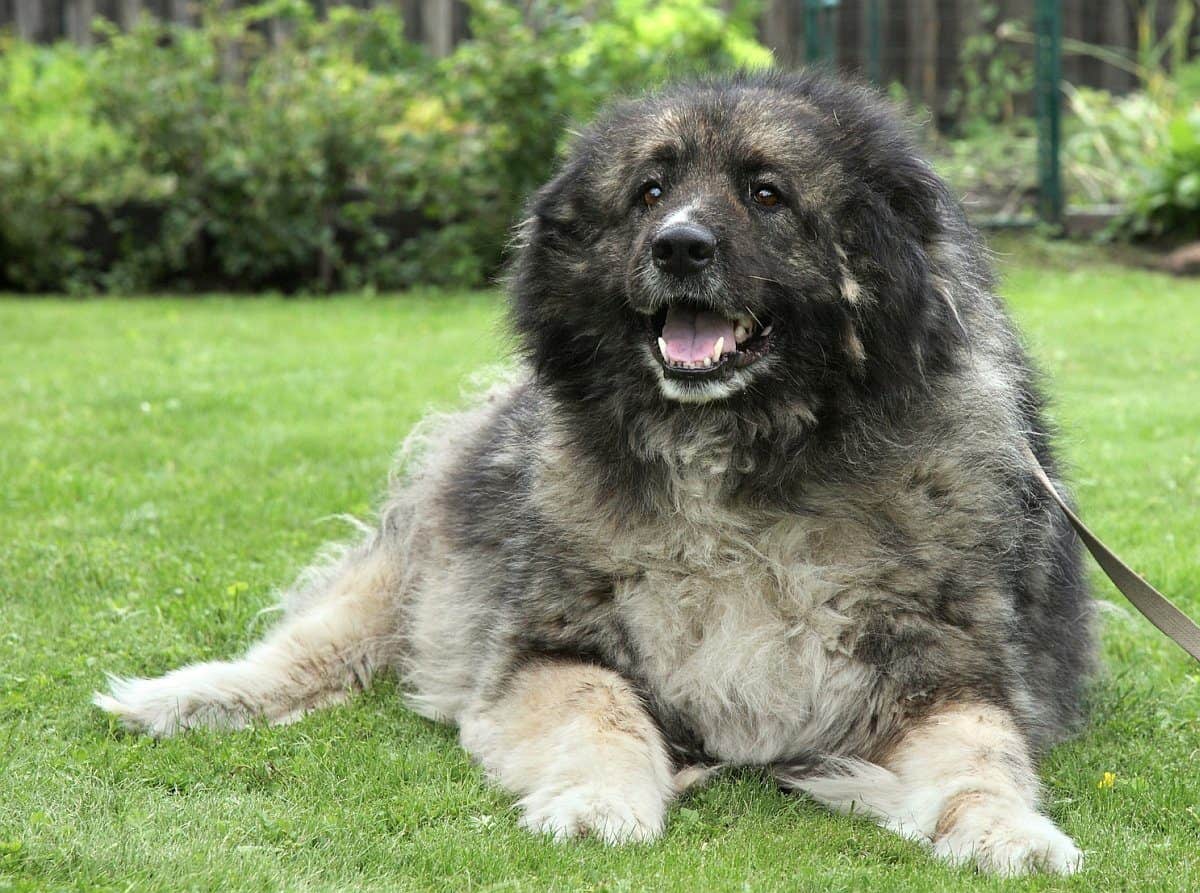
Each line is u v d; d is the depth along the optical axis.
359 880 3.98
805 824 4.49
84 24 21.33
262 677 5.70
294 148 17.41
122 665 5.90
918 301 4.90
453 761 4.95
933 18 21.44
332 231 18.06
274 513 8.35
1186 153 17.89
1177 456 9.70
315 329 15.09
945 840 4.25
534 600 5.03
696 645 4.91
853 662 4.81
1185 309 15.12
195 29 21.06
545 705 4.76
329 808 4.49
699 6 18.67
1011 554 4.94
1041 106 18.17
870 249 4.89
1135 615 6.75
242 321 15.51
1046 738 5.07
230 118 17.88
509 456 5.55
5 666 5.78
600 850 4.18
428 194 17.81
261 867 3.98
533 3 19.02
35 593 6.77
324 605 6.25
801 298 4.91
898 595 4.75
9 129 18.19
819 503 4.87
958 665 4.76
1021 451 5.14
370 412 11.21
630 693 4.84
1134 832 4.44
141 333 14.72
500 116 17.48
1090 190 19.28
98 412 11.16
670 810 4.59
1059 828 4.43
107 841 4.11
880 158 4.99
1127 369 12.63
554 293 5.29
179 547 7.65
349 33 18.94
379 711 5.59
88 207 18.17
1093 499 8.64
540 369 5.33
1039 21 18.02
